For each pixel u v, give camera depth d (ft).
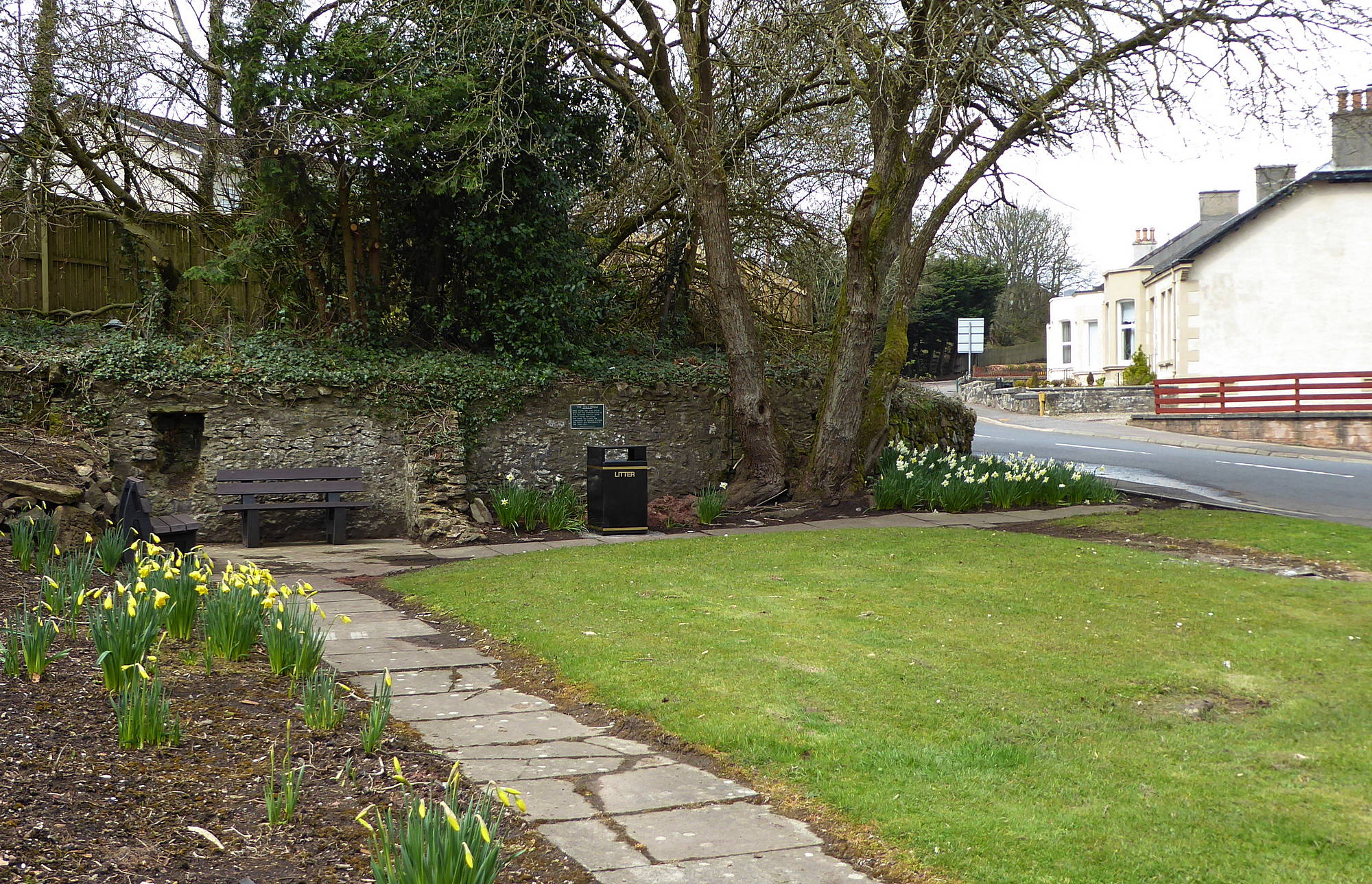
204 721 15.94
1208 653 23.08
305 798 13.42
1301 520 44.96
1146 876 12.12
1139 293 137.59
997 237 192.95
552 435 52.70
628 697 19.58
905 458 57.52
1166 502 53.88
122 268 53.16
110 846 11.50
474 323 54.65
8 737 14.07
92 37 47.75
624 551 38.86
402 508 47.73
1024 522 47.85
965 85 45.93
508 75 49.26
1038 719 18.39
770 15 46.78
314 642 19.67
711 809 14.34
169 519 32.91
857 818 13.88
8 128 46.68
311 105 46.52
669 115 51.93
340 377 46.62
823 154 61.93
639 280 68.03
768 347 66.18
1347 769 15.99
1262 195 112.27
